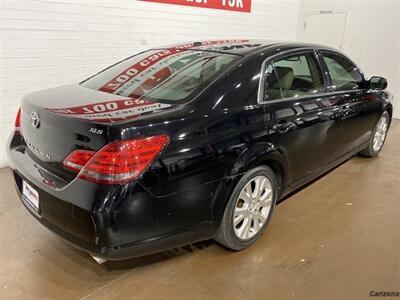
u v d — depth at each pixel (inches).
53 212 70.4
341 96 120.9
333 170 150.0
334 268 86.4
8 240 93.7
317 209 115.3
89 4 153.3
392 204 120.8
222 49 97.9
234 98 82.5
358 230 103.6
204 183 74.7
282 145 93.2
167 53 103.2
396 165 158.2
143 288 78.1
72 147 67.3
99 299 74.7
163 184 67.9
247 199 88.2
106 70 106.1
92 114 68.5
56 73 149.6
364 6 262.2
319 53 115.3
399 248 95.5
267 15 264.7
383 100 153.6
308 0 293.3
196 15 205.2
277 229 102.4
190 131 72.2
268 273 83.8
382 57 261.0
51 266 84.4
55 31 144.7
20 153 83.9
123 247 67.0
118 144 62.9
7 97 137.1
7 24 130.3
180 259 88.1
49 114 70.6
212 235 83.0
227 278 81.7
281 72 97.3
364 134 145.1
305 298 76.5
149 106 74.4
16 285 77.9
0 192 119.4
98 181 63.2
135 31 174.7
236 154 80.2
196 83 82.6
